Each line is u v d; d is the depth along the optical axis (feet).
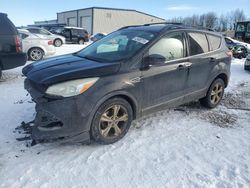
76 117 11.16
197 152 12.32
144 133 13.91
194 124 15.46
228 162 11.59
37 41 39.37
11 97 19.06
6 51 23.17
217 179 10.36
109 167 10.85
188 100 16.20
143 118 15.81
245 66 36.35
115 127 12.59
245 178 10.49
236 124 15.84
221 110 18.20
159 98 14.15
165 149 12.44
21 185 9.57
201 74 16.42
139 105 13.25
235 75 32.60
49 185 9.64
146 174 10.51
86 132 11.57
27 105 17.26
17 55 23.79
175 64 14.51
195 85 16.21
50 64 13.12
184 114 16.98
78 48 62.54
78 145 12.39
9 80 24.85
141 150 12.23
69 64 12.83
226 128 15.17
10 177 9.98
